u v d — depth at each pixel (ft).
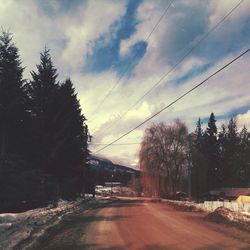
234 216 82.84
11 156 118.21
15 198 109.60
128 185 536.42
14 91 135.95
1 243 47.44
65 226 73.46
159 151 313.73
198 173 316.81
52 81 163.02
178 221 85.05
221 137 390.21
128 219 89.56
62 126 164.25
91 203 169.68
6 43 137.49
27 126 146.82
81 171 208.95
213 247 50.08
